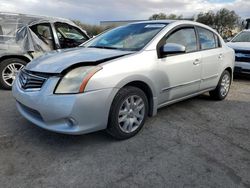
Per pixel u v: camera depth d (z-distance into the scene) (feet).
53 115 8.80
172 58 11.82
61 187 7.52
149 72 10.61
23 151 9.42
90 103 8.85
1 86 18.13
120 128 10.11
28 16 18.70
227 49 16.47
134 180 7.94
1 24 17.58
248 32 25.86
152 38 11.50
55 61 9.84
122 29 13.62
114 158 9.13
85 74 8.86
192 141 10.61
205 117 13.46
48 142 10.14
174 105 15.26
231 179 8.11
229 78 17.10
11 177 7.89
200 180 8.02
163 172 8.38
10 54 17.76
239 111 14.62
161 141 10.51
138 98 10.59
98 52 10.85
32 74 9.65
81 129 8.94
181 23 13.05
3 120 12.16
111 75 9.27
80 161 8.88
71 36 20.67
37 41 18.40
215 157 9.39
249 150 10.02
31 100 9.20
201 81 14.11
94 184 7.70
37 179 7.84
